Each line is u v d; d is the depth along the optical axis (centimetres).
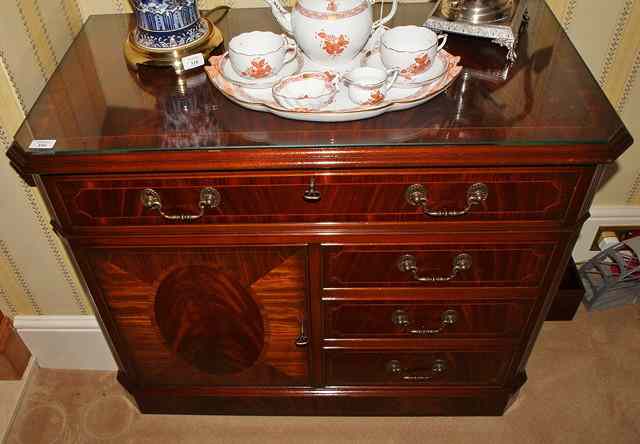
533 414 155
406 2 139
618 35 146
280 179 104
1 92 114
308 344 134
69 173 103
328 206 108
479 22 118
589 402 158
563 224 110
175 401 152
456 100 109
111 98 112
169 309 128
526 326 130
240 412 155
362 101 103
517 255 117
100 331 157
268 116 107
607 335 174
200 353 138
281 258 117
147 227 111
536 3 136
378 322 130
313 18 106
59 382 165
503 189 105
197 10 121
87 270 120
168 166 101
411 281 122
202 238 113
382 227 112
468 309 127
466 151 99
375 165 100
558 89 111
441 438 151
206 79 117
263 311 127
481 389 145
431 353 137
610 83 156
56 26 128
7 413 157
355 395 146
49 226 137
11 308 155
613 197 179
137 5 115
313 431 153
